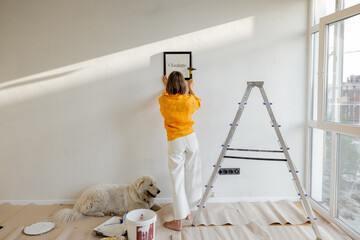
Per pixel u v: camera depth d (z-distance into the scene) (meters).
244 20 3.00
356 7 2.05
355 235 2.23
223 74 3.02
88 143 3.04
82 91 3.00
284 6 3.01
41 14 2.93
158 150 3.06
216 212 2.81
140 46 2.98
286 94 3.07
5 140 3.02
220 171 3.06
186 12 2.97
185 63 2.99
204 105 3.03
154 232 2.21
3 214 2.78
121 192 2.77
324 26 2.44
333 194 2.54
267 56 3.03
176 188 2.47
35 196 3.06
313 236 2.33
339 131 2.27
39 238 2.29
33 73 2.98
